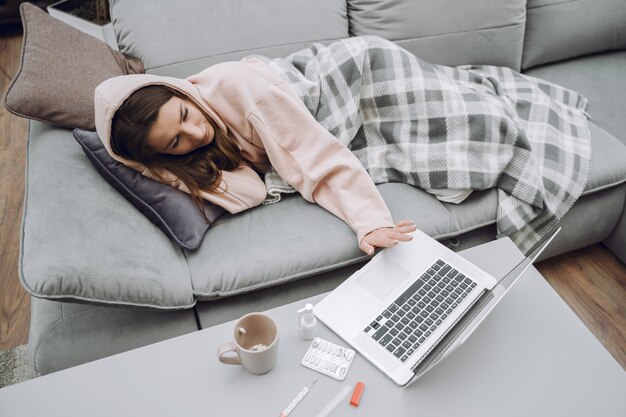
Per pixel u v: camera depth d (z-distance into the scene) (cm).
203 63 130
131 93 99
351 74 124
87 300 92
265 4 134
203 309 108
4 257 153
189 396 77
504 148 122
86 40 121
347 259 112
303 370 80
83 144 106
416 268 96
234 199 115
